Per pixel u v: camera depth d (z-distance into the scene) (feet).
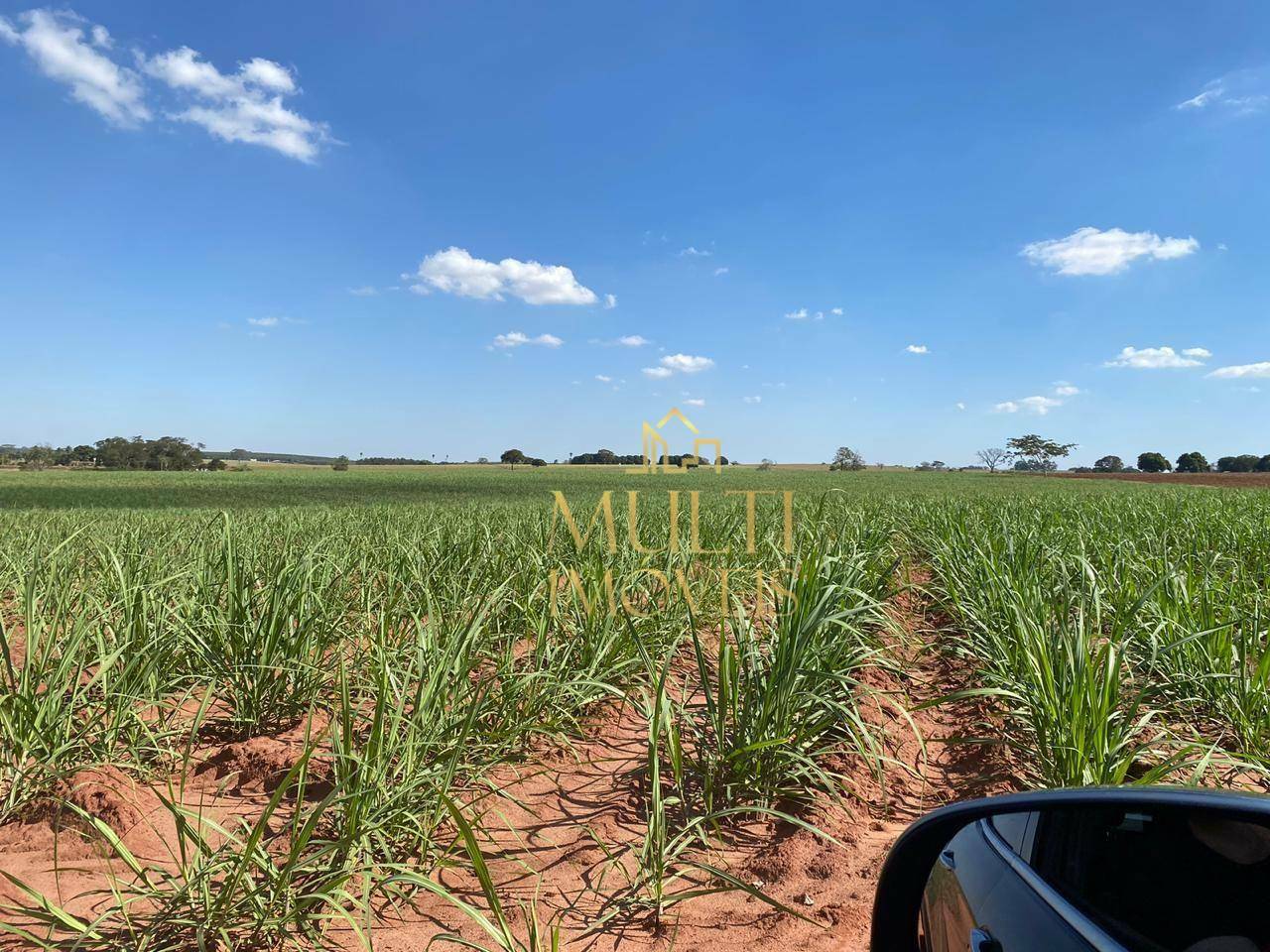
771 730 11.91
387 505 57.88
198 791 11.72
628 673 16.26
